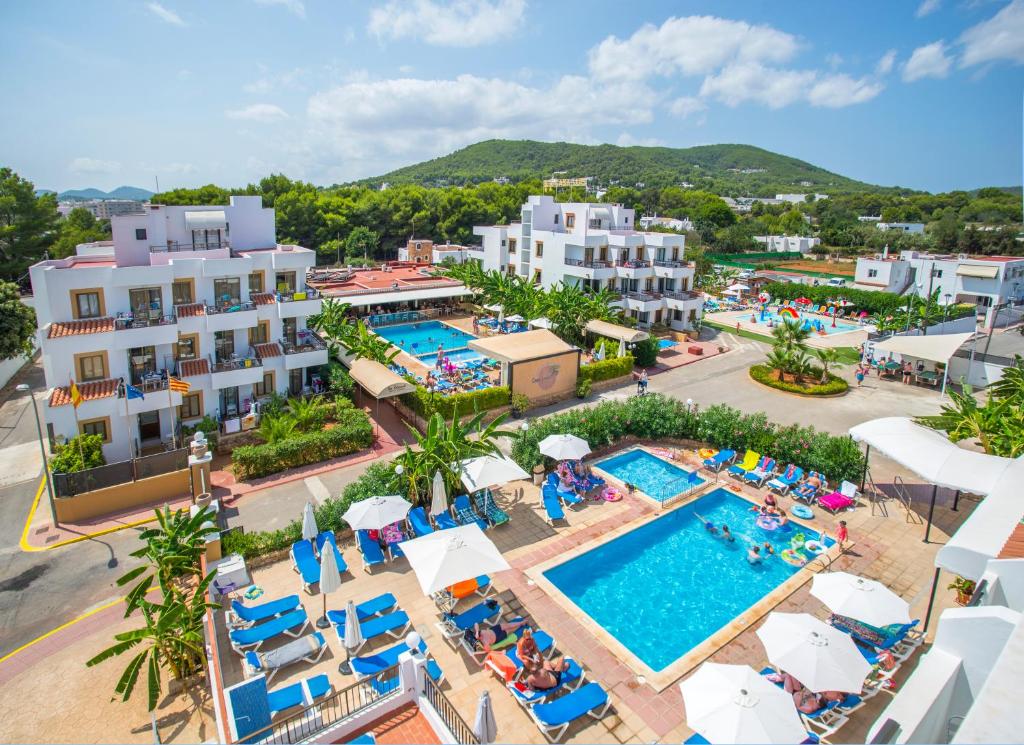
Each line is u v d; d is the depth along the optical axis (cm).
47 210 6625
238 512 2589
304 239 9838
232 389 3403
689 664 1727
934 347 4212
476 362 4700
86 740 1528
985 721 594
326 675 1606
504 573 2127
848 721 1524
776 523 2445
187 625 1662
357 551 2266
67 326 2880
